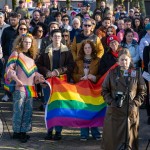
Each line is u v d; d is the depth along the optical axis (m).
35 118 14.40
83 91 12.23
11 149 11.41
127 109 9.91
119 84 10.27
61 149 11.52
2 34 16.48
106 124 10.43
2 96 17.30
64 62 12.47
